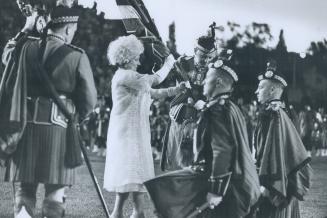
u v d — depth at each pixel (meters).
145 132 16.02
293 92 24.03
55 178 14.33
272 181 15.89
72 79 14.41
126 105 15.89
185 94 16.78
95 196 17.41
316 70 23.72
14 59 14.45
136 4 17.58
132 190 15.70
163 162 17.09
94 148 23.06
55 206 14.42
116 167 15.80
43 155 14.30
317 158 27.66
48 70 14.30
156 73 16.42
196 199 14.17
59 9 14.59
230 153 13.81
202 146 14.03
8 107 14.33
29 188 14.54
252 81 21.59
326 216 19.06
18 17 20.06
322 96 24.50
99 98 22.92
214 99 14.27
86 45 21.25
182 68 16.88
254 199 14.56
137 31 17.52
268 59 22.14
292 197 16.30
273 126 16.05
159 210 14.23
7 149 14.34
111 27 21.14
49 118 14.30
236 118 14.18
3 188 17.09
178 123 16.86
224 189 13.82
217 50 16.86
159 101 23.42
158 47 17.22
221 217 14.23
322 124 27.06
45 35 14.56
